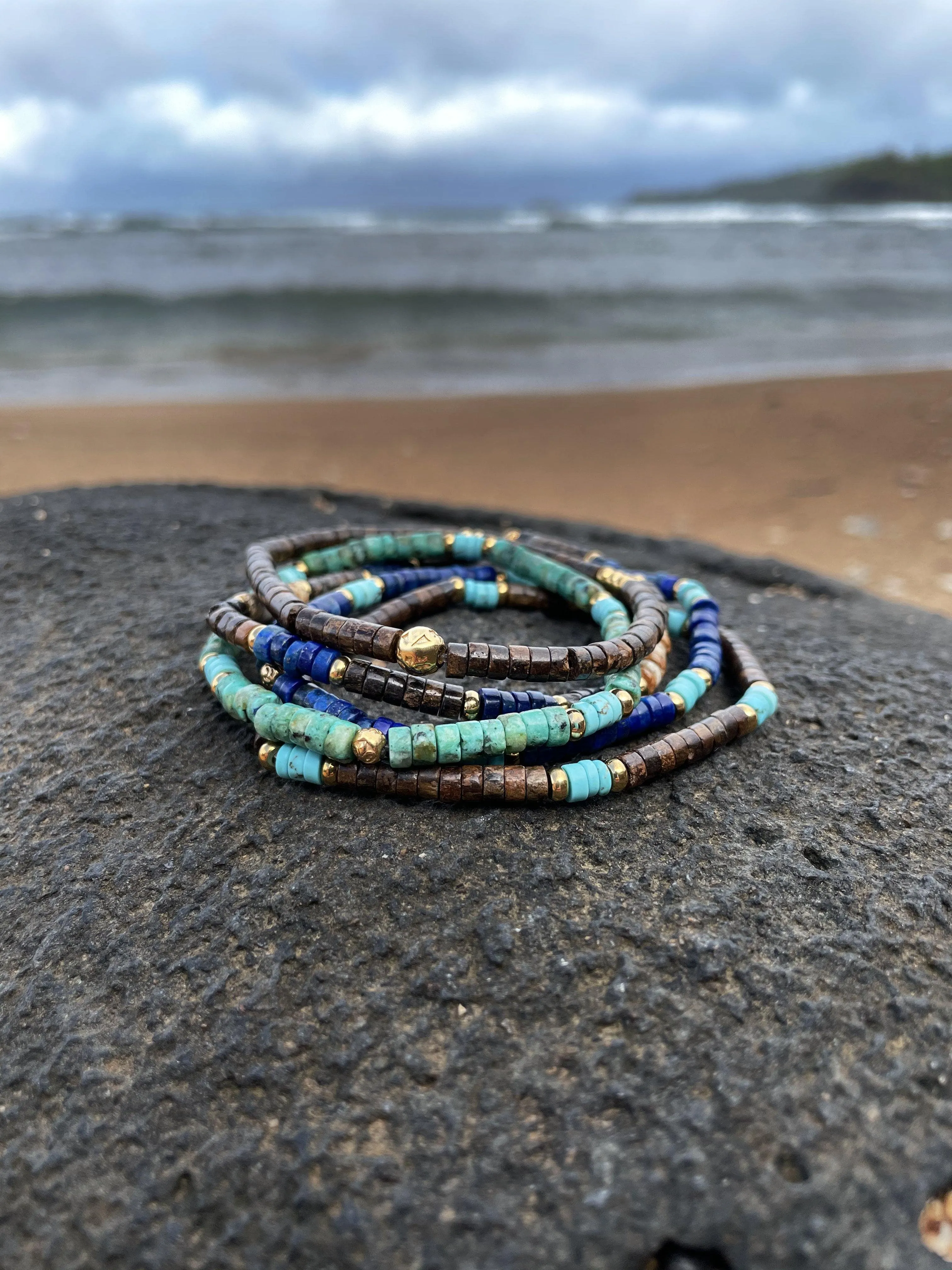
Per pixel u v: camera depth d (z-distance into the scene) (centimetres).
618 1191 8
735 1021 9
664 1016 9
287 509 22
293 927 10
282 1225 8
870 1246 7
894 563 33
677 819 11
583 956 10
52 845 11
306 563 15
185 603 16
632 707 12
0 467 41
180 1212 8
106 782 12
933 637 17
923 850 11
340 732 11
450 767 11
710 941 10
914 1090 9
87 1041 9
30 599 17
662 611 13
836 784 12
